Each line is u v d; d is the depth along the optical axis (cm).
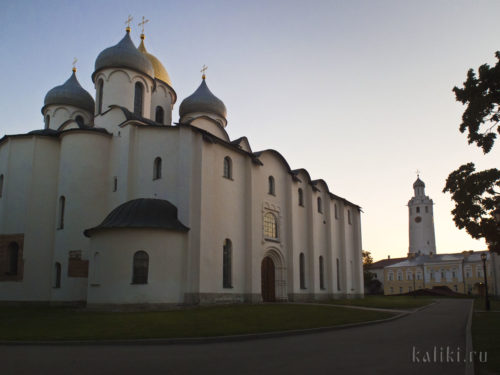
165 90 4228
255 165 3397
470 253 9888
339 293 4509
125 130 3030
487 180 1487
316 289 4003
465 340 1459
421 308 3192
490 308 3366
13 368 981
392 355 1145
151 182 2909
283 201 3722
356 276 4994
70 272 2928
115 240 2520
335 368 969
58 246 3044
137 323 1778
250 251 3173
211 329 1636
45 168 3275
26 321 1912
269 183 3594
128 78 3600
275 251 3525
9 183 3266
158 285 2495
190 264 2659
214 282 2820
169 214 2695
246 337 1495
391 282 10269
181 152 2819
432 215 10938
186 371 940
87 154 3125
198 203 2769
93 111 4188
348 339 1490
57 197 3173
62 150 3198
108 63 3578
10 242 3166
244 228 3225
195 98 4212
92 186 3094
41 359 1095
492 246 1595
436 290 6794
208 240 2805
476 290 9138
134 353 1190
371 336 1577
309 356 1130
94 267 2575
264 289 3438
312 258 3978
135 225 2514
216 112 4216
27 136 3312
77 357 1124
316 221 4231
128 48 3666
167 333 1532
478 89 1375
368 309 2678
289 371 935
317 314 2248
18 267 3086
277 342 1417
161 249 2545
